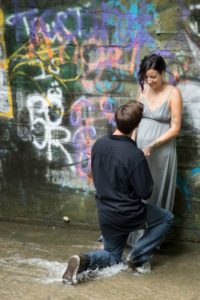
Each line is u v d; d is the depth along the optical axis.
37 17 4.67
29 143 4.97
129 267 3.98
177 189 4.53
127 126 3.68
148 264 4.02
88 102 4.69
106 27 4.47
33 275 3.98
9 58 4.84
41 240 4.73
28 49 4.77
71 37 4.61
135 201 3.74
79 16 4.54
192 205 4.52
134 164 3.64
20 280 3.89
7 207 5.19
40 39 4.71
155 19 4.30
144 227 3.83
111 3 4.41
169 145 4.13
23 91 4.88
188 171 4.46
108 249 3.93
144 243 3.92
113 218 3.75
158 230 3.92
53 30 4.65
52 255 4.38
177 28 4.25
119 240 3.89
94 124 4.71
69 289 3.71
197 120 4.34
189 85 4.32
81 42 4.58
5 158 5.09
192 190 4.49
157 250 4.45
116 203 3.74
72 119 4.78
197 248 4.49
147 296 3.62
